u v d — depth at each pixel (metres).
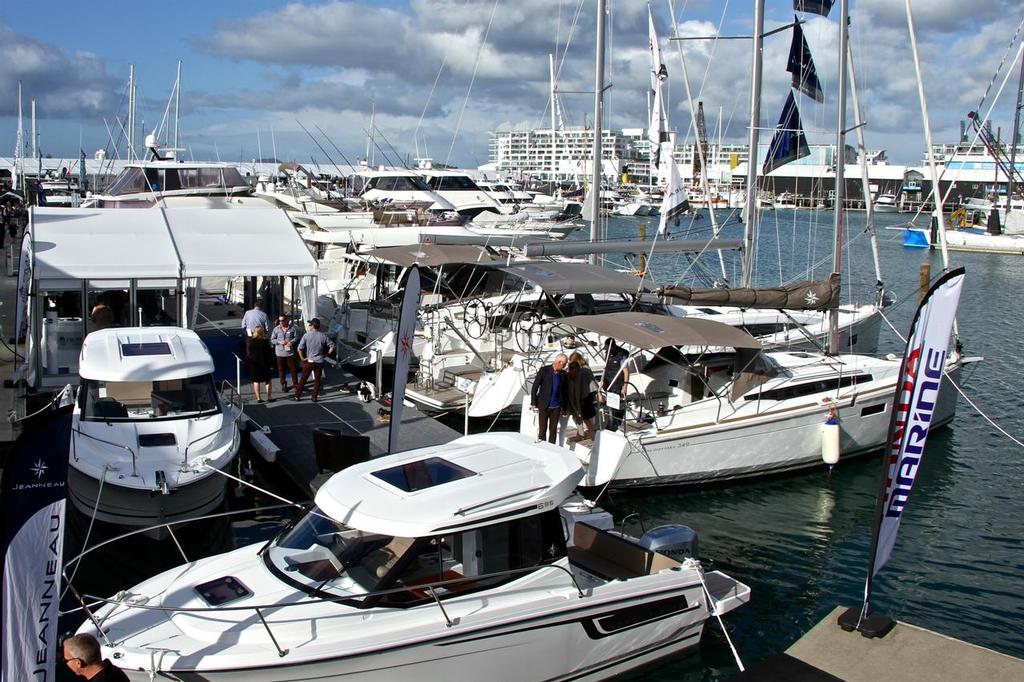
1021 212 65.62
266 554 8.45
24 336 20.80
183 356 13.68
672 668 9.33
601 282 16.12
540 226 38.22
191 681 7.04
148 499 11.54
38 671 6.45
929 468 16.36
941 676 7.28
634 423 14.23
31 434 6.65
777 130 20.22
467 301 20.39
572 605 8.24
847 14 18.41
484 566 8.09
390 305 22.41
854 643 7.79
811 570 12.09
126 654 7.05
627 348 15.45
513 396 16.22
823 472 15.74
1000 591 11.56
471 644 7.70
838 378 15.71
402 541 7.81
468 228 31.61
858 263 51.16
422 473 8.67
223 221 20.92
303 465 13.58
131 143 48.69
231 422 13.36
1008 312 36.19
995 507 14.52
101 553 11.67
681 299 16.00
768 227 76.19
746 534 13.22
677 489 14.52
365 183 42.94
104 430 12.38
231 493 13.26
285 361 17.61
